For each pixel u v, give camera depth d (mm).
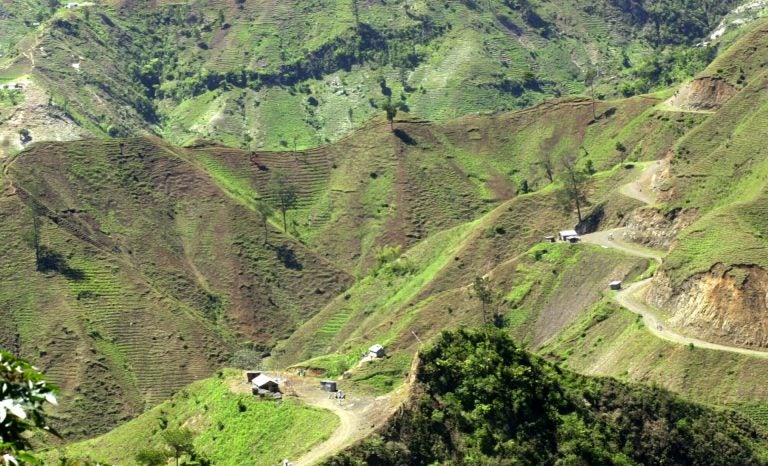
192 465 87688
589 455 117312
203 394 149625
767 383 155000
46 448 156250
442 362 123812
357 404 131875
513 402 120438
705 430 125312
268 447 126812
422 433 117062
